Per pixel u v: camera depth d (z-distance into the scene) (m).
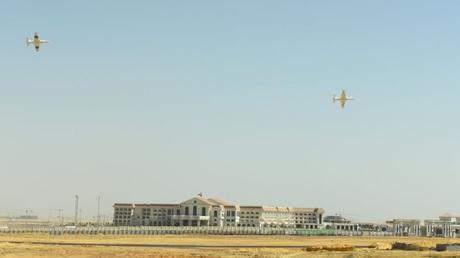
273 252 147.00
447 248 138.62
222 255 138.00
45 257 131.75
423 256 118.62
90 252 143.25
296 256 127.75
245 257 132.62
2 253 137.50
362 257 120.25
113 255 137.38
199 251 149.88
